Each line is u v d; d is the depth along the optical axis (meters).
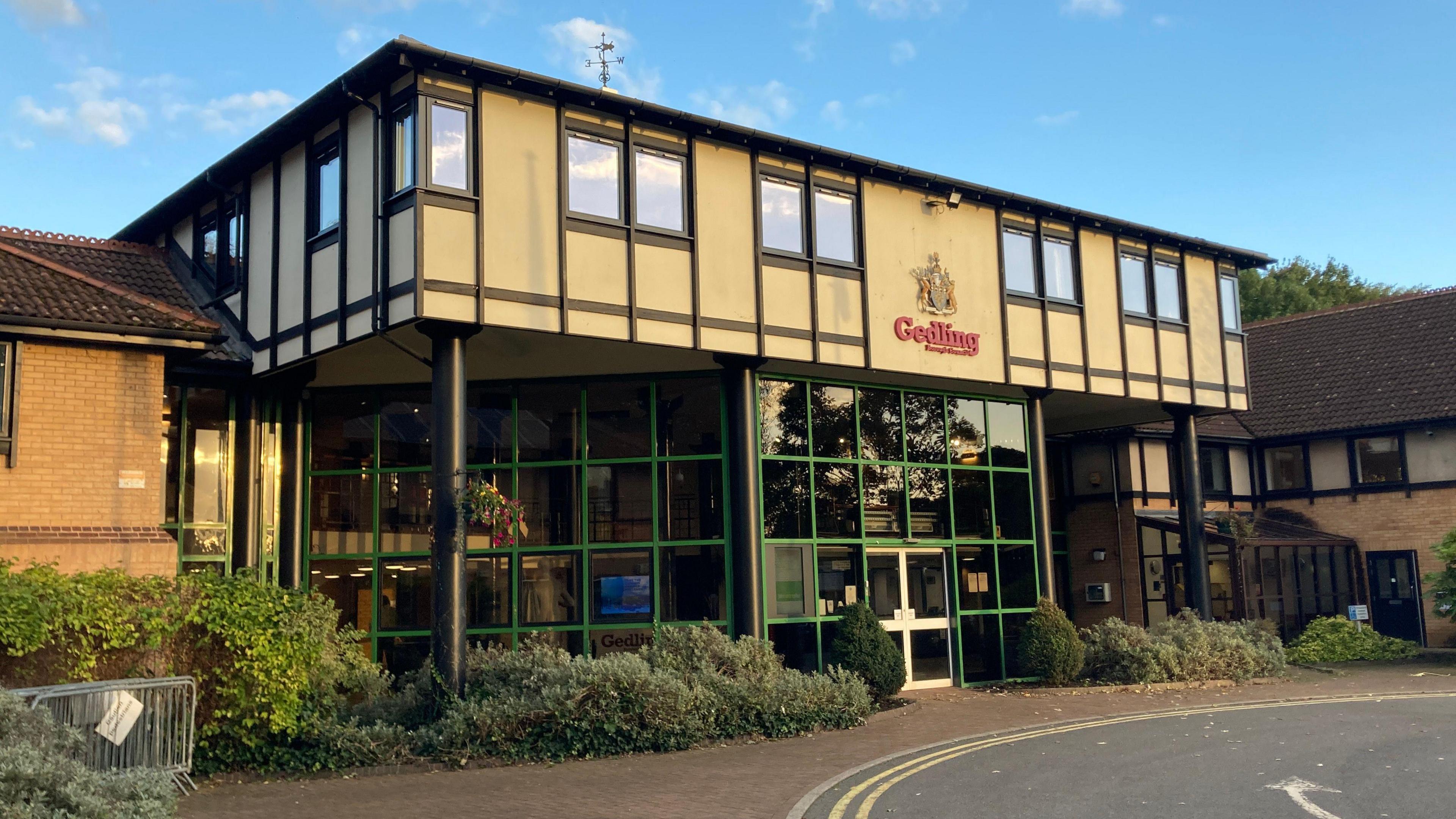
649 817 9.62
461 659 14.05
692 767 12.17
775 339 17.38
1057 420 26.06
